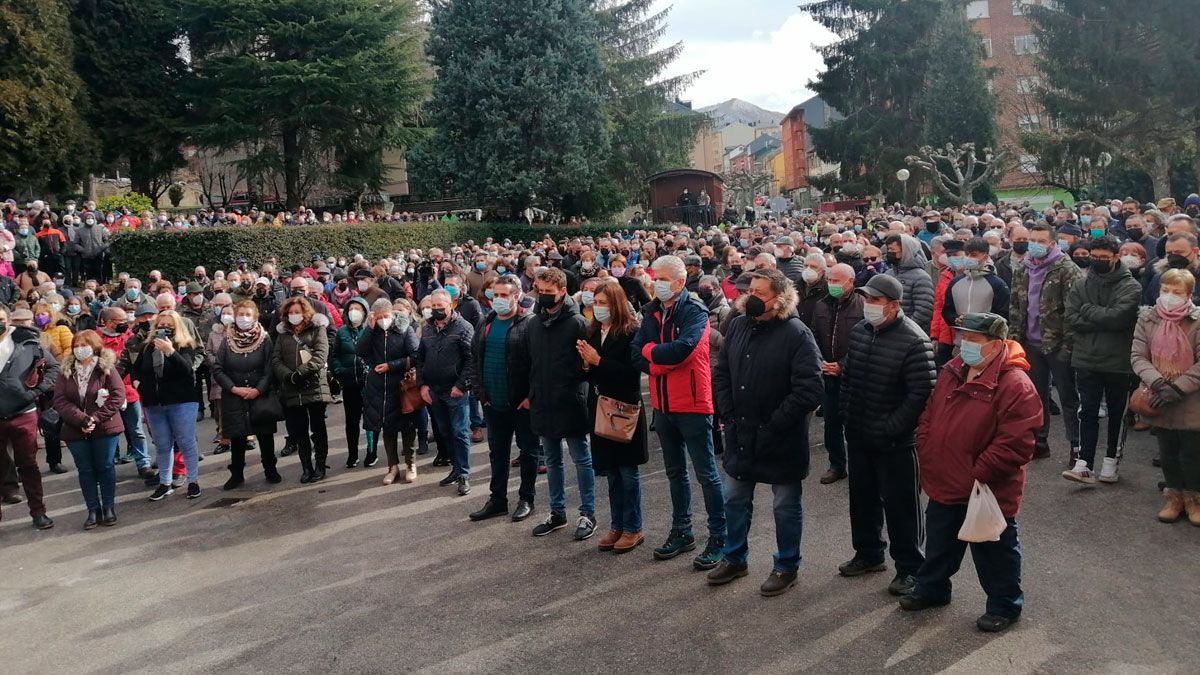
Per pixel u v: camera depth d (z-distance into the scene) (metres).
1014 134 43.69
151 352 7.61
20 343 7.19
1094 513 5.81
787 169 79.56
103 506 7.09
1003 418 4.14
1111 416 6.33
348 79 29.53
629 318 5.72
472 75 30.89
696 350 5.23
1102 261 6.15
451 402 7.33
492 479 6.74
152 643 4.84
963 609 4.56
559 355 6.02
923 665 4.00
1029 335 7.16
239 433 7.75
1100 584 4.74
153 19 30.56
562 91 31.56
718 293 8.02
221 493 7.86
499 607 5.02
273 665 4.48
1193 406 5.33
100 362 7.04
